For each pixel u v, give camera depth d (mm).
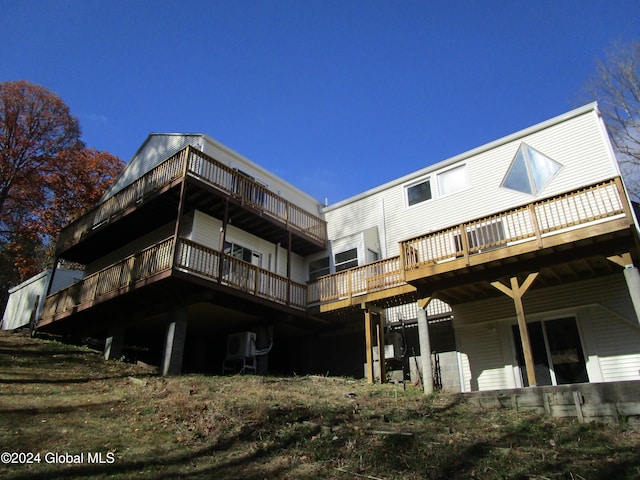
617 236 9656
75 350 14570
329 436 7391
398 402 9867
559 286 12289
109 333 15125
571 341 11750
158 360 16922
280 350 17812
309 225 18547
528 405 8625
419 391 11508
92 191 30453
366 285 14484
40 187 28891
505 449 6559
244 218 16156
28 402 8383
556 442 6883
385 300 14102
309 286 16219
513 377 12289
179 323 13148
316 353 16812
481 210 15047
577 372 11422
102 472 5727
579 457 6289
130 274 13547
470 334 13461
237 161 17766
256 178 18359
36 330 17172
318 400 9688
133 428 7422
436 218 16078
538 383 11883
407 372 14469
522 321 10234
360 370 15531
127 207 15602
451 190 16125
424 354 11523
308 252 19016
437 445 6883
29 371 11031
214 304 13781
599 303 11570
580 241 9867
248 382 11227
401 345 14766
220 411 8195
